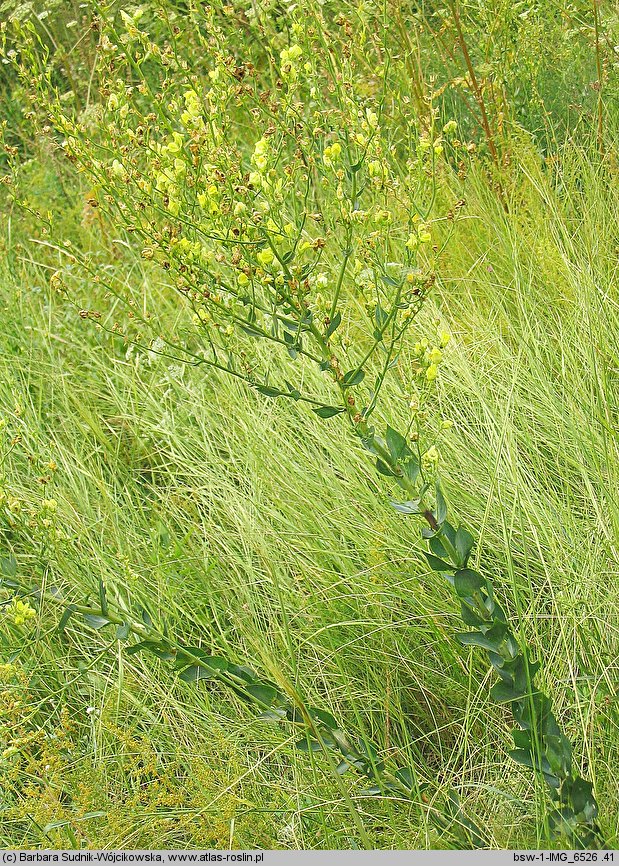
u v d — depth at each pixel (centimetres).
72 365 403
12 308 421
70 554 281
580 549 254
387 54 240
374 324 195
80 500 319
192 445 345
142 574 288
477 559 248
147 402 362
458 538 189
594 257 352
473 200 392
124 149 202
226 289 194
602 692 224
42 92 224
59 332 412
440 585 258
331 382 317
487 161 411
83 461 342
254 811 214
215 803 215
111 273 435
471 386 308
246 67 211
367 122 200
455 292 364
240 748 239
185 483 342
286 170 199
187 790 228
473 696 239
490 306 364
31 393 396
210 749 237
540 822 202
